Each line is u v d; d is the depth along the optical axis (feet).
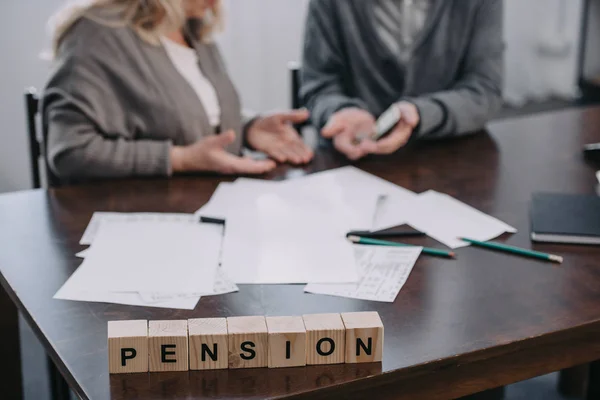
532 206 5.16
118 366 3.42
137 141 5.78
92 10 5.80
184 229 4.87
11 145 9.75
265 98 11.57
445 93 6.87
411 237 4.87
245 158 5.88
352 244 4.72
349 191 5.54
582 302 4.11
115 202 5.29
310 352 3.50
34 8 9.29
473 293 4.17
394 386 3.59
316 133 7.34
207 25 6.48
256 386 3.38
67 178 5.70
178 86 5.99
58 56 5.80
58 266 4.41
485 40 7.30
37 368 7.48
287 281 4.27
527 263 4.53
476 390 3.78
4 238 4.74
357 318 3.57
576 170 6.05
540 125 7.15
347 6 7.29
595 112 7.57
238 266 4.42
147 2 5.88
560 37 15.08
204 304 4.02
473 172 5.96
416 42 7.23
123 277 4.26
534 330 3.84
